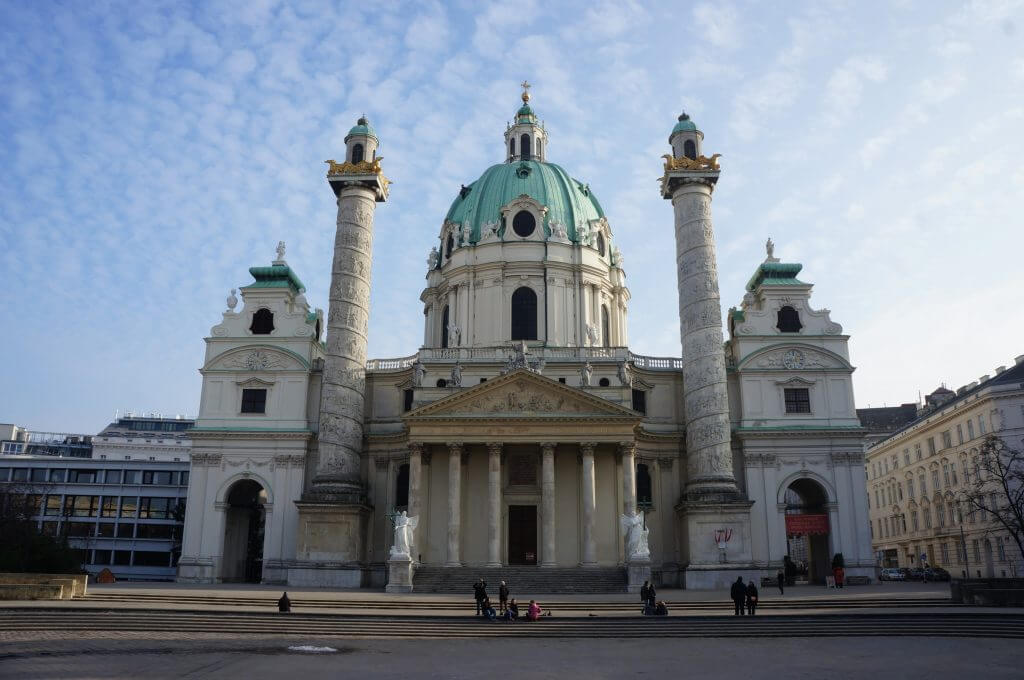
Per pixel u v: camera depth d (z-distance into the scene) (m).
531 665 23.73
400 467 62.94
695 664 24.03
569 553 58.28
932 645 28.12
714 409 55.81
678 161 59.28
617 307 75.44
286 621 33.34
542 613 36.97
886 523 102.94
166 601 39.31
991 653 25.92
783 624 32.69
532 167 76.94
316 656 25.42
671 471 63.06
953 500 83.06
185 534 60.47
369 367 66.25
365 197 61.75
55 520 97.81
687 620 33.81
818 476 60.44
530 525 59.12
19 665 22.09
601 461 59.84
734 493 54.44
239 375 63.34
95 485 99.44
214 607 37.53
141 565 96.88
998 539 74.88
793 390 62.41
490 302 70.25
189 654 25.16
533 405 57.38
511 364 59.12
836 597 41.34
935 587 52.66
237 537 65.69
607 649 27.97
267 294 65.12
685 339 57.97
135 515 98.62
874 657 25.34
